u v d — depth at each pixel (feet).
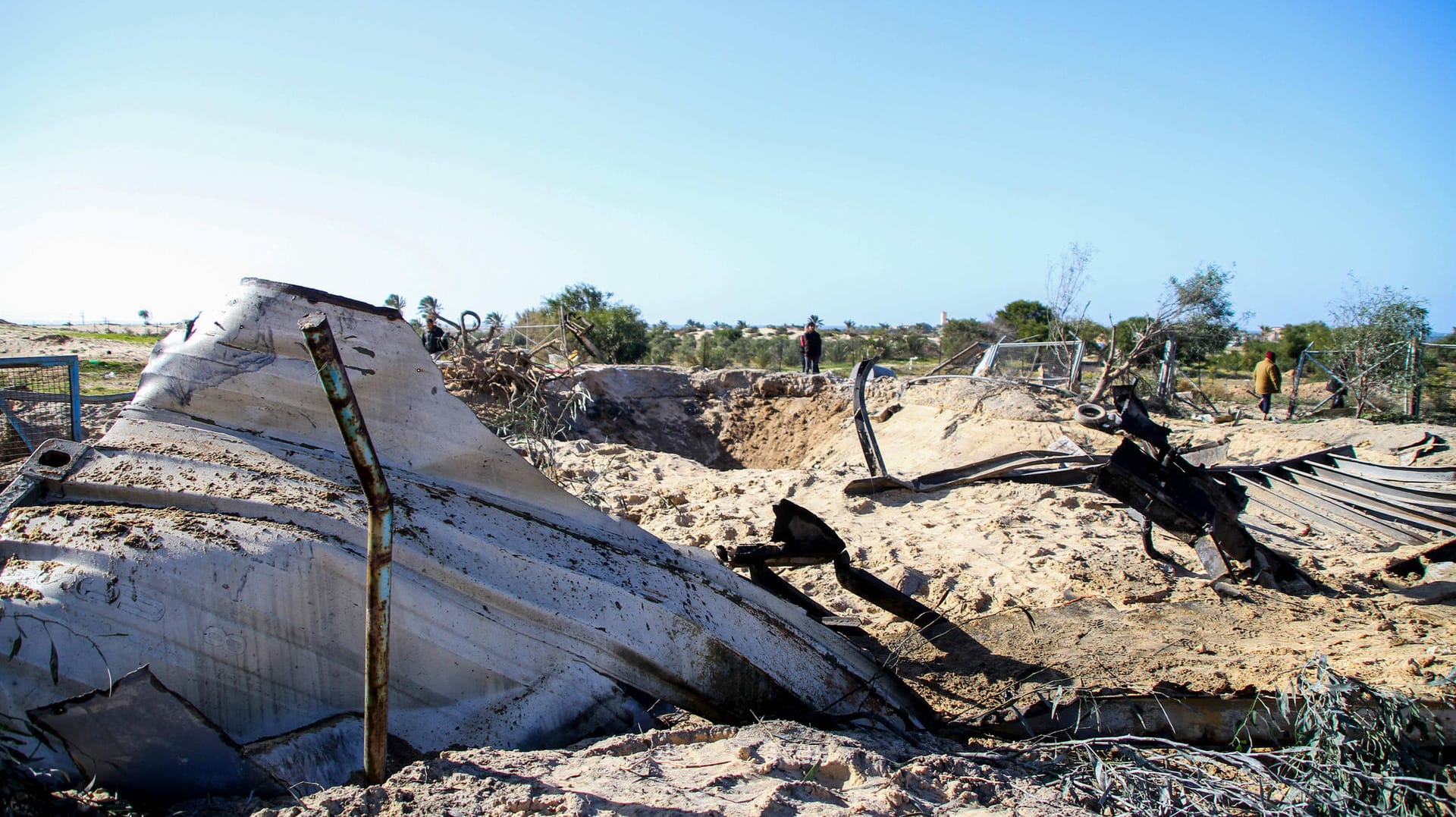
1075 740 12.64
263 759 9.12
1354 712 11.48
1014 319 144.66
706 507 27.73
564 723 10.84
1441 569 21.34
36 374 35.91
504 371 49.42
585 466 33.04
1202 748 12.89
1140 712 13.08
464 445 12.50
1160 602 19.40
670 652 11.57
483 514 11.85
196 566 9.54
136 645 9.16
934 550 23.18
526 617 10.90
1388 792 10.60
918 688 15.44
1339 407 70.54
